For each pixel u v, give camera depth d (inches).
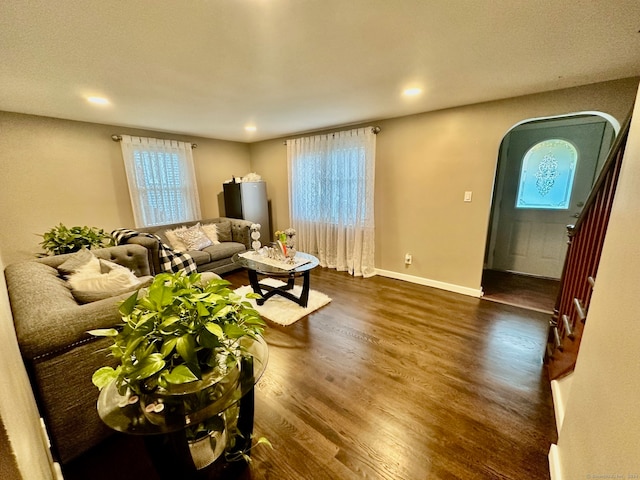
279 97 102.7
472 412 62.6
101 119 128.3
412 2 49.5
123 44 62.4
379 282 147.3
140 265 113.7
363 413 62.9
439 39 62.9
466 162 120.3
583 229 66.3
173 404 39.4
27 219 119.6
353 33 59.9
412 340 91.7
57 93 91.6
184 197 171.0
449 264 133.2
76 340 47.7
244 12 51.8
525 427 58.5
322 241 175.3
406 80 87.5
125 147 143.6
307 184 175.9
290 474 50.1
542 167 144.0
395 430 58.5
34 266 79.3
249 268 115.5
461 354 83.9
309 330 99.0
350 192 156.0
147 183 153.8
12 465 18.0
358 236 155.6
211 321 39.0
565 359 64.2
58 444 48.9
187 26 56.0
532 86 93.7
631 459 25.6
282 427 59.5
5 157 112.9
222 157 195.9
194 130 160.2
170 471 42.3
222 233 175.6
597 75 84.4
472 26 57.7
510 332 95.8
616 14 53.2
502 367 77.8
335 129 160.1
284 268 110.3
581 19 55.2
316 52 68.3
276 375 76.0
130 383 37.2
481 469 50.3
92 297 61.2
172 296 39.4
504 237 159.5
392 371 76.9
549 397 66.7
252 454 53.6
